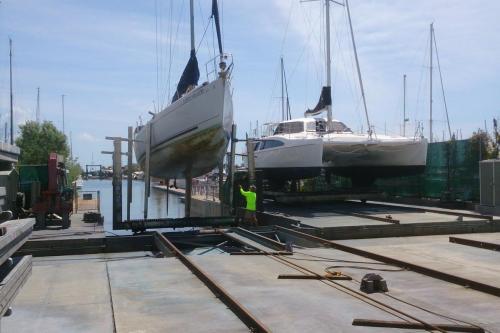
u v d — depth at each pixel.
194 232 14.20
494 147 21.55
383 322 5.05
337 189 20.86
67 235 12.82
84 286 7.06
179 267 8.40
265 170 20.69
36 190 14.63
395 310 5.59
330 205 20.28
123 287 6.96
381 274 7.65
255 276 7.60
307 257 9.31
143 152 19.20
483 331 4.86
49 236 12.58
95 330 5.09
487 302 5.98
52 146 45.28
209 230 14.48
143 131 18.64
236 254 9.66
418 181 21.69
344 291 6.54
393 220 13.39
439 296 6.27
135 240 12.59
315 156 17.59
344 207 19.16
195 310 5.74
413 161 19.12
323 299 6.13
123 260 9.38
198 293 6.55
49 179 14.58
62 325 5.27
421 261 8.65
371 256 9.08
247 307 5.81
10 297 5.19
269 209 18.42
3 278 5.36
